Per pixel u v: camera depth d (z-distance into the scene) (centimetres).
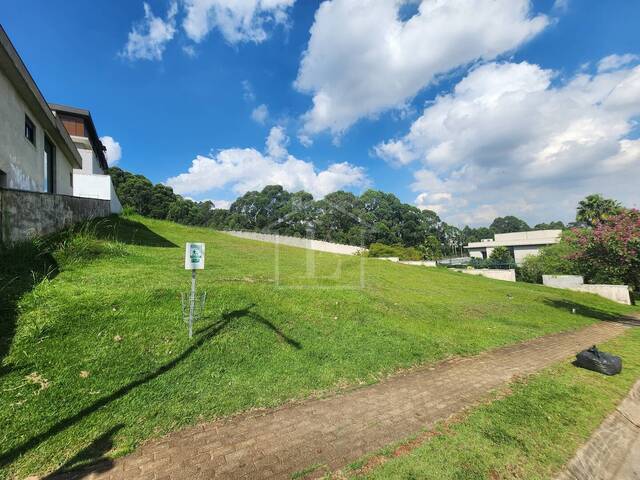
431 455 323
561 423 405
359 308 799
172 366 439
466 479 293
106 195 1633
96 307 500
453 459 319
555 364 643
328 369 516
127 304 532
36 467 279
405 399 451
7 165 812
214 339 516
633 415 461
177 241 1344
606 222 1360
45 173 1135
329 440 344
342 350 586
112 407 356
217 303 623
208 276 803
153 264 830
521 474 307
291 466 300
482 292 1509
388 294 1021
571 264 2322
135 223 1554
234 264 1058
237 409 391
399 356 604
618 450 378
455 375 553
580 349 795
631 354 771
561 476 311
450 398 459
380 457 318
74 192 1573
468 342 741
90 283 589
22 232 691
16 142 862
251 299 682
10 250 620
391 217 4184
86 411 344
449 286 1530
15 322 432
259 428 360
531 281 2731
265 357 513
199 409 378
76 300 502
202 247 520
